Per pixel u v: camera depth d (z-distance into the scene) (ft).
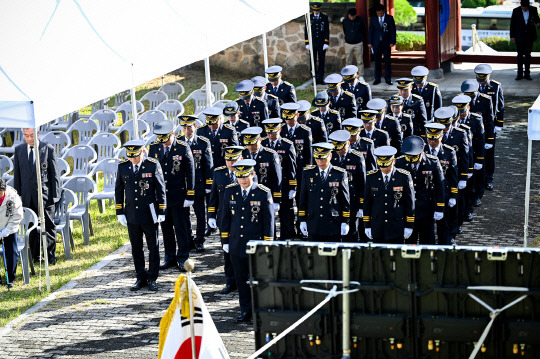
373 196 83.97
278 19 130.00
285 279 58.49
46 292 90.48
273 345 59.16
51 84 89.40
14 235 92.58
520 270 53.67
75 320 82.89
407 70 179.22
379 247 55.98
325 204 84.74
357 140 95.96
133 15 107.65
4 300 89.40
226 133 104.94
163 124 94.43
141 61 102.94
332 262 57.16
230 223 81.46
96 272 95.71
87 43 98.68
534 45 182.50
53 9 99.09
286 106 103.19
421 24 185.57
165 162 93.25
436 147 93.45
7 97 85.30
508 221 103.65
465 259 54.39
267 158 93.15
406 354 56.70
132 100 108.17
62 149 124.36
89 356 75.10
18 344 78.33
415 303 55.67
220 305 84.38
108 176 113.39
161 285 90.94
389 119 105.40
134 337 78.59
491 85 117.50
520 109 153.07
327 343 57.98
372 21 169.99
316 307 56.44
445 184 93.09
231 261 81.20
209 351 59.00
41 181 97.35
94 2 103.71
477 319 54.65
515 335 54.08
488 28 193.67
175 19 112.57
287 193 98.68
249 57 185.78
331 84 118.11
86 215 104.17
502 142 135.54
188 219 99.76
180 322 59.31
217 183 88.43
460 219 100.01
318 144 84.48
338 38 180.34
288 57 182.50
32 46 93.25
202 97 148.15
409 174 83.05
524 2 167.63
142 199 87.61
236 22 121.08
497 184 117.50
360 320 56.75
